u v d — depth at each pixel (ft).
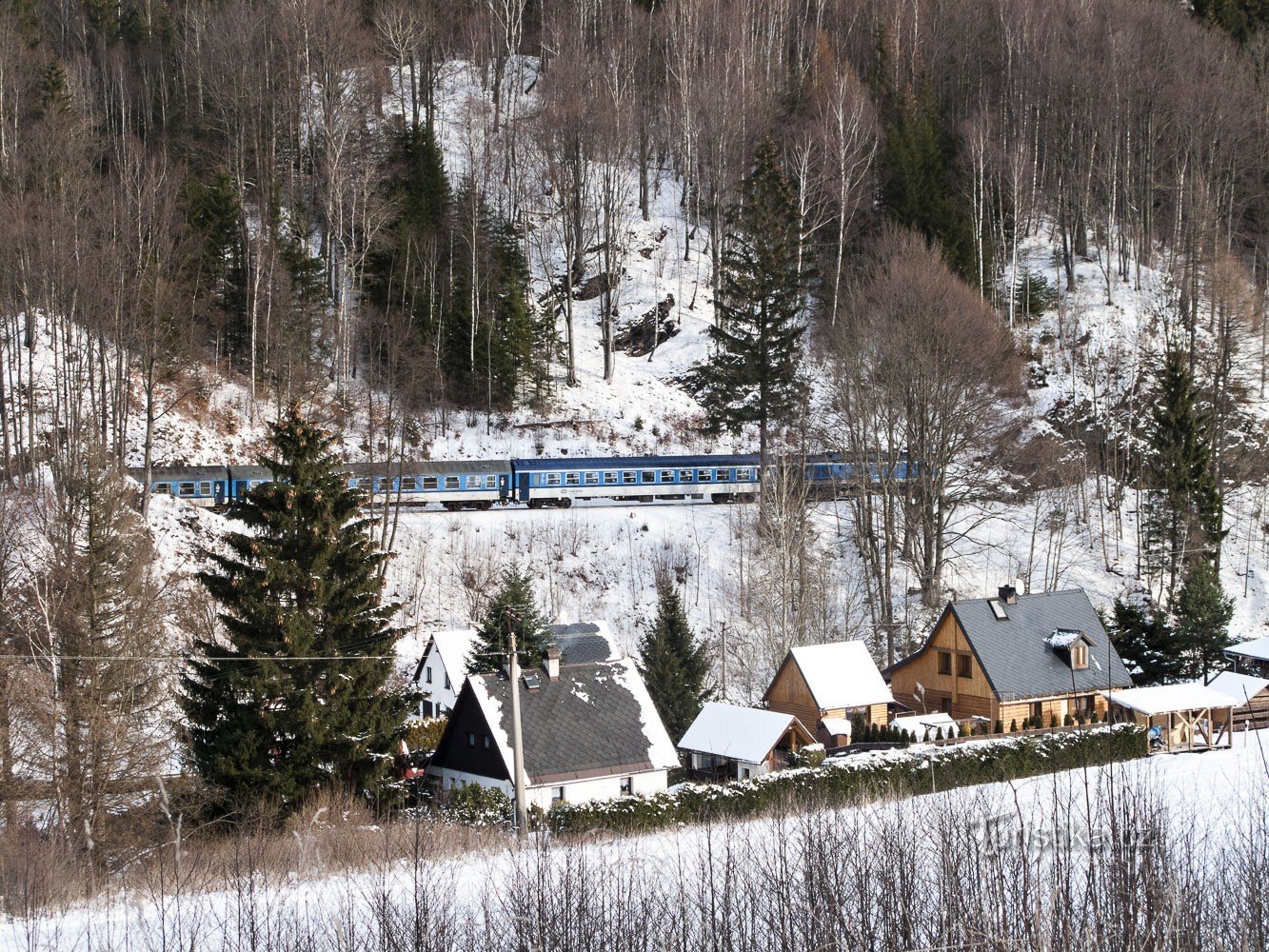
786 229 230.68
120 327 197.57
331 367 250.37
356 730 115.65
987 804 65.46
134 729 110.63
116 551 114.73
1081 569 209.67
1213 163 291.58
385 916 58.34
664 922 57.88
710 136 286.66
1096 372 254.47
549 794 121.19
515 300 249.14
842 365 208.33
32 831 100.32
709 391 260.42
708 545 210.79
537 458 230.68
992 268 271.28
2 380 187.01
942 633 165.27
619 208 274.98
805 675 157.69
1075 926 53.11
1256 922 50.90
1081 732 126.41
